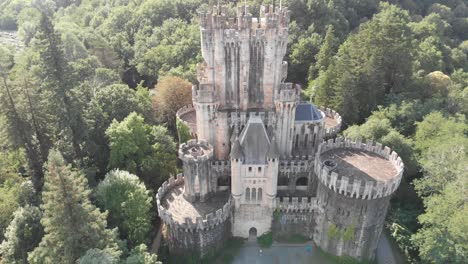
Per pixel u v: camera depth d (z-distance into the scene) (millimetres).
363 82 125125
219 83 81875
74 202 63062
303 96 142500
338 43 159750
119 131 91625
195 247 79312
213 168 83438
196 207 81875
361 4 191625
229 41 77312
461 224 71750
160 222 92500
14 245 72188
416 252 85188
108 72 136625
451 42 190250
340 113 121500
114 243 67812
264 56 79500
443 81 133250
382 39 125938
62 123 92438
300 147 90000
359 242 78375
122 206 77438
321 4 170750
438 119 106500
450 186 81438
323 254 83000
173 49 157125
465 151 92812
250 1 166750
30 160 96250
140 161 94188
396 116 117625
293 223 84438
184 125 104688
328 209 78125
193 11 187875
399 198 98875
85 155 102625
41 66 89688
